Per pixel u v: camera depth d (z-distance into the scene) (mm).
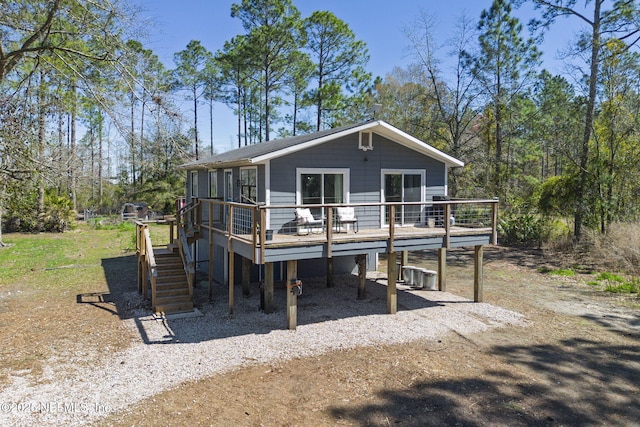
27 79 11930
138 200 38312
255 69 32031
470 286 13750
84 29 11086
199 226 13266
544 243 21203
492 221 11570
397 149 13156
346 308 11117
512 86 24875
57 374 6992
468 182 26391
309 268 14836
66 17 11469
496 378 6969
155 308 10469
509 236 22531
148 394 6324
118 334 8984
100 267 16453
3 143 10297
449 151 26781
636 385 6762
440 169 13938
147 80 11273
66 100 13266
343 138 12281
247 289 12312
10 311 10680
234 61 30828
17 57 11602
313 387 6609
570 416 5832
